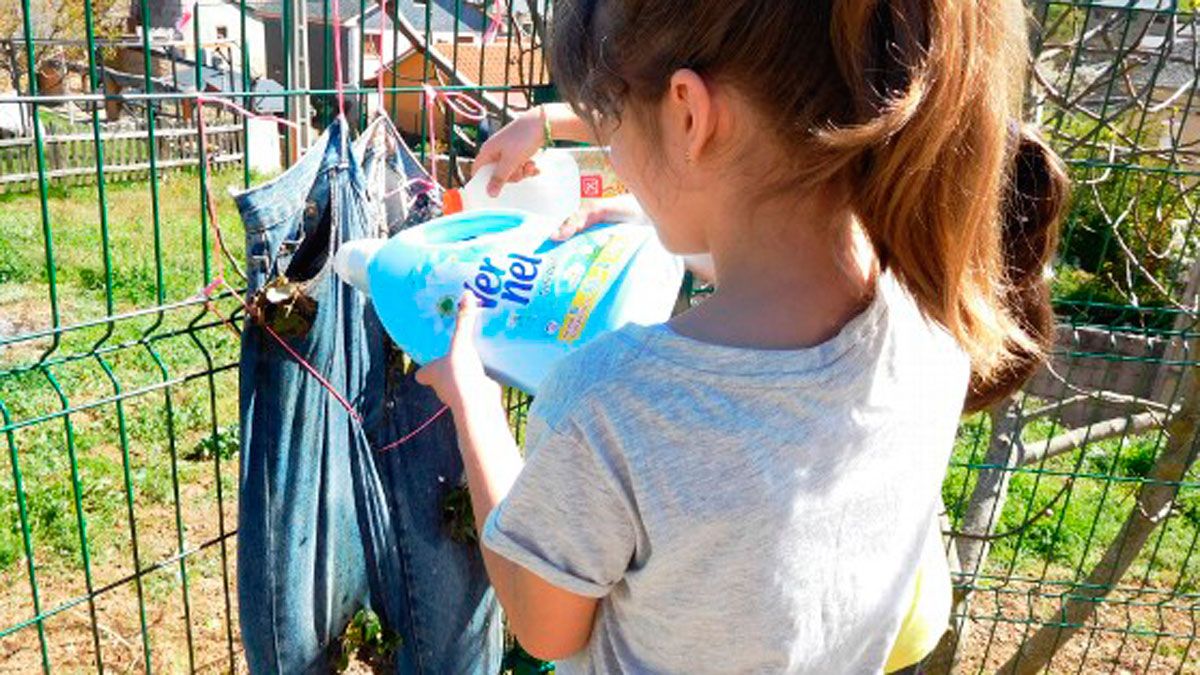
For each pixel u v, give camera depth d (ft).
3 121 40.65
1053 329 4.14
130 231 35.53
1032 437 25.94
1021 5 2.77
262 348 5.10
